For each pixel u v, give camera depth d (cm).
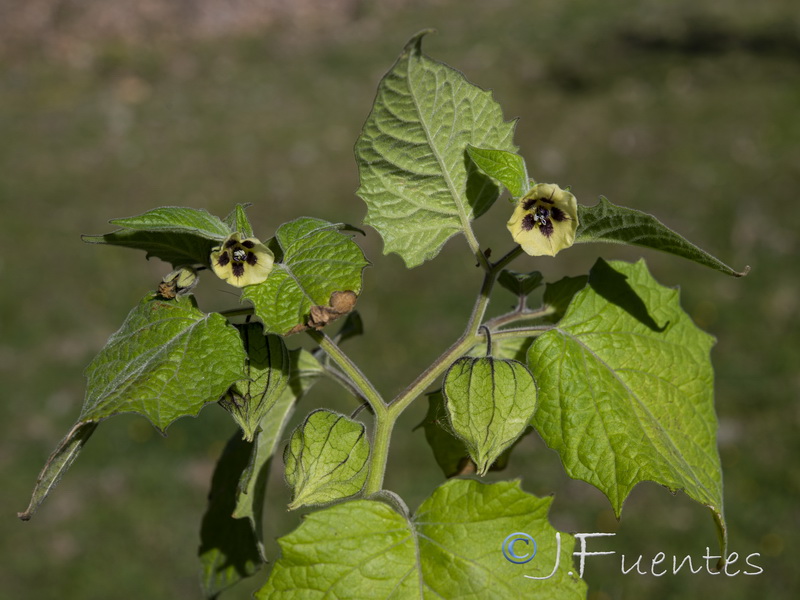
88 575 496
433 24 1488
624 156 922
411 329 659
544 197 119
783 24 1297
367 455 133
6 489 547
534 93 1133
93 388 117
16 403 616
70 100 1238
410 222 140
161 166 995
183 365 115
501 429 127
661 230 113
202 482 559
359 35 1484
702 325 637
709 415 136
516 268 726
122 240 132
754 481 514
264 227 845
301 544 115
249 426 128
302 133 1072
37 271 775
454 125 137
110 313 719
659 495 518
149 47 1476
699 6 1419
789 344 609
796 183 819
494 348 152
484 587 114
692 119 988
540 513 115
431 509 118
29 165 1006
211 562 177
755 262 702
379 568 115
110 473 568
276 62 1384
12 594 483
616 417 132
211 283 729
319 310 112
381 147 136
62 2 1555
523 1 1572
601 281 139
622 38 1309
